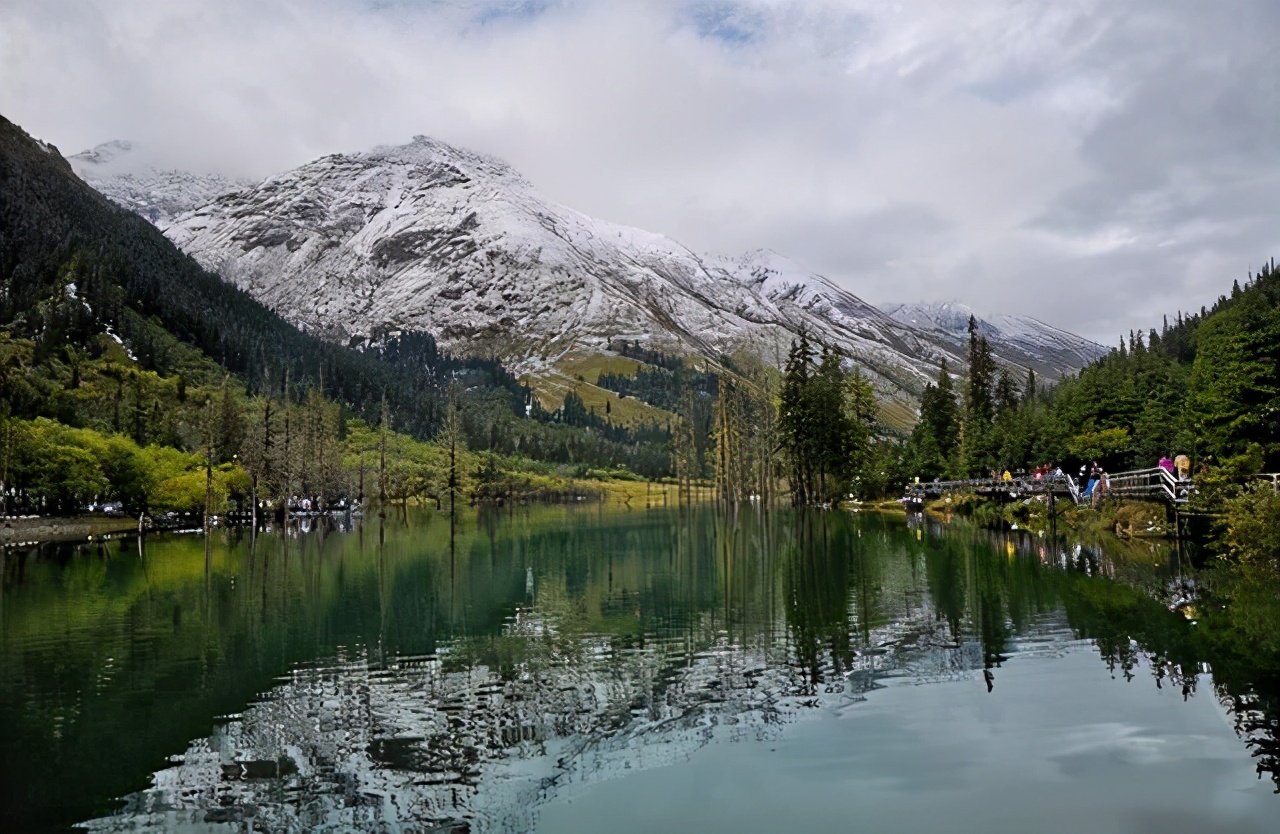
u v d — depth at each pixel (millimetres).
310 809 18547
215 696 27250
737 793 18047
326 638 35844
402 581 54031
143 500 119375
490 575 56000
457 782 19562
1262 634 29391
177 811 18656
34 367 171875
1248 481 47156
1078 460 93375
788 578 49219
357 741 22531
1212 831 15680
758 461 172500
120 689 28438
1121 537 58250
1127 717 21797
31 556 75938
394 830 17359
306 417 156125
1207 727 20875
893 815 16766
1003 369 139625
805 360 127875
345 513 157625
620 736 22141
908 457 140500
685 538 83062
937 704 23609
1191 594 36500
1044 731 21078
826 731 21781
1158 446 78062
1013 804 17031
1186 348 159000
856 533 78688
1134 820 16188
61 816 18625
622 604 41875
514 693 26359
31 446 105375
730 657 29953
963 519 90375
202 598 48438
